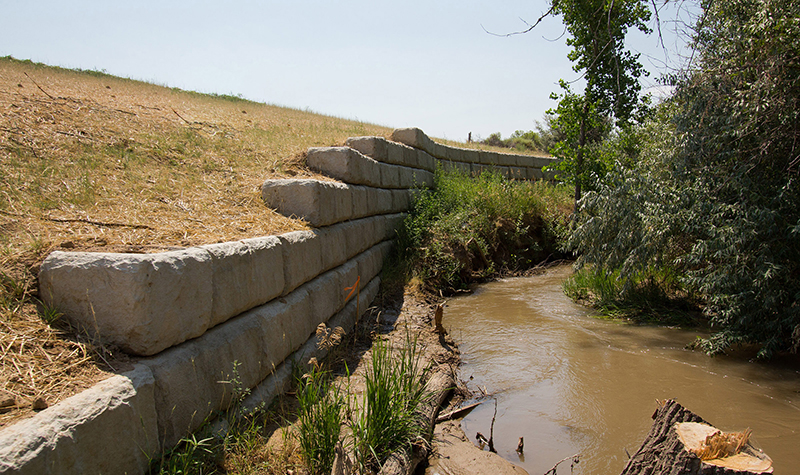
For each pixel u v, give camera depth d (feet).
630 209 22.03
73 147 17.46
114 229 12.03
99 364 8.15
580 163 39.91
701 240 19.06
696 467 7.41
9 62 35.88
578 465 11.34
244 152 23.75
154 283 8.75
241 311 11.68
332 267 18.69
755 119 17.80
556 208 41.47
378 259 26.58
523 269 36.70
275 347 12.74
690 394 14.97
